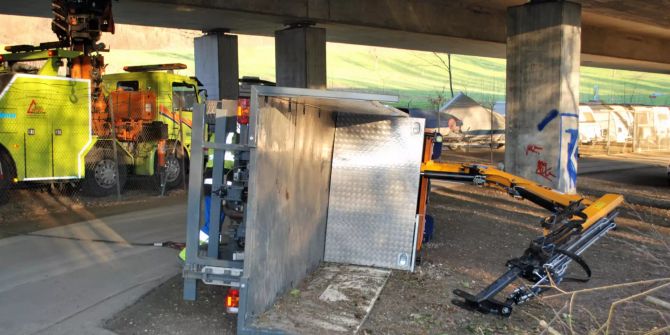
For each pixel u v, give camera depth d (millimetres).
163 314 5070
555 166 15648
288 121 4871
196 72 27109
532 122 16016
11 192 11594
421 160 6676
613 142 36812
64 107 10914
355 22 22953
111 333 4676
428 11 25250
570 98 15734
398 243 6520
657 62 39500
